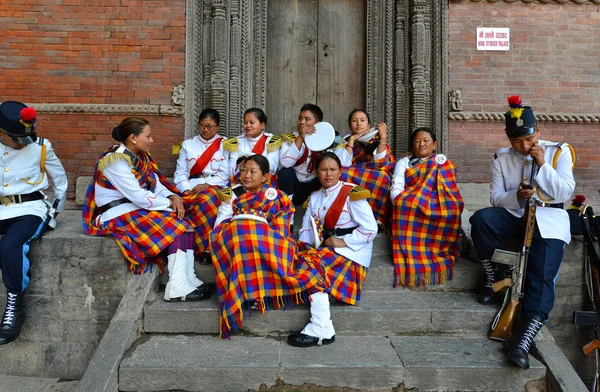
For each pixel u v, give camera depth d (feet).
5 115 9.13
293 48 16.94
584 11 15.49
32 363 9.81
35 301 9.77
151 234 9.59
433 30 15.65
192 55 15.17
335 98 17.01
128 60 14.98
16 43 14.79
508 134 9.29
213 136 12.60
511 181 9.82
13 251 9.11
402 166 11.18
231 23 15.53
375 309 9.17
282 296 9.02
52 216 10.20
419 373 7.89
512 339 8.70
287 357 8.13
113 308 9.71
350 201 9.84
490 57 15.47
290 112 16.96
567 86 15.43
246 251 8.79
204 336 8.93
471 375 7.93
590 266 9.86
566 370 7.90
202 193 10.62
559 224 8.96
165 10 15.05
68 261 9.72
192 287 9.43
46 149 10.11
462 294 10.11
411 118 15.89
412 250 10.28
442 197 10.36
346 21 16.96
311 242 10.12
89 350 9.77
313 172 12.36
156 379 7.79
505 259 9.04
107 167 9.46
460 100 15.39
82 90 14.90
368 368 7.85
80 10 14.89
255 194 9.54
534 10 15.48
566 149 9.36
